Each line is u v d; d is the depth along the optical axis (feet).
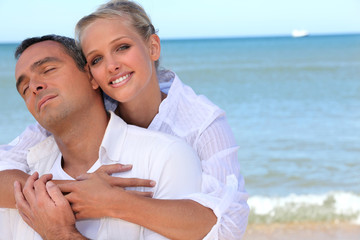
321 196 27.04
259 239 20.92
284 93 75.15
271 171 33.60
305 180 31.17
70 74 5.48
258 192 28.53
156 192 5.33
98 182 5.09
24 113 59.41
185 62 149.07
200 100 6.61
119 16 6.02
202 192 5.55
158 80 7.35
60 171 5.76
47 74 5.41
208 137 6.32
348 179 31.17
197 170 5.55
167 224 4.94
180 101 6.70
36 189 5.20
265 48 224.53
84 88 5.57
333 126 48.88
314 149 39.63
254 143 42.24
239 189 5.94
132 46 6.04
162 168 5.33
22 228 5.61
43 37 5.69
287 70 115.03
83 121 5.54
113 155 5.53
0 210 5.78
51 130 5.53
